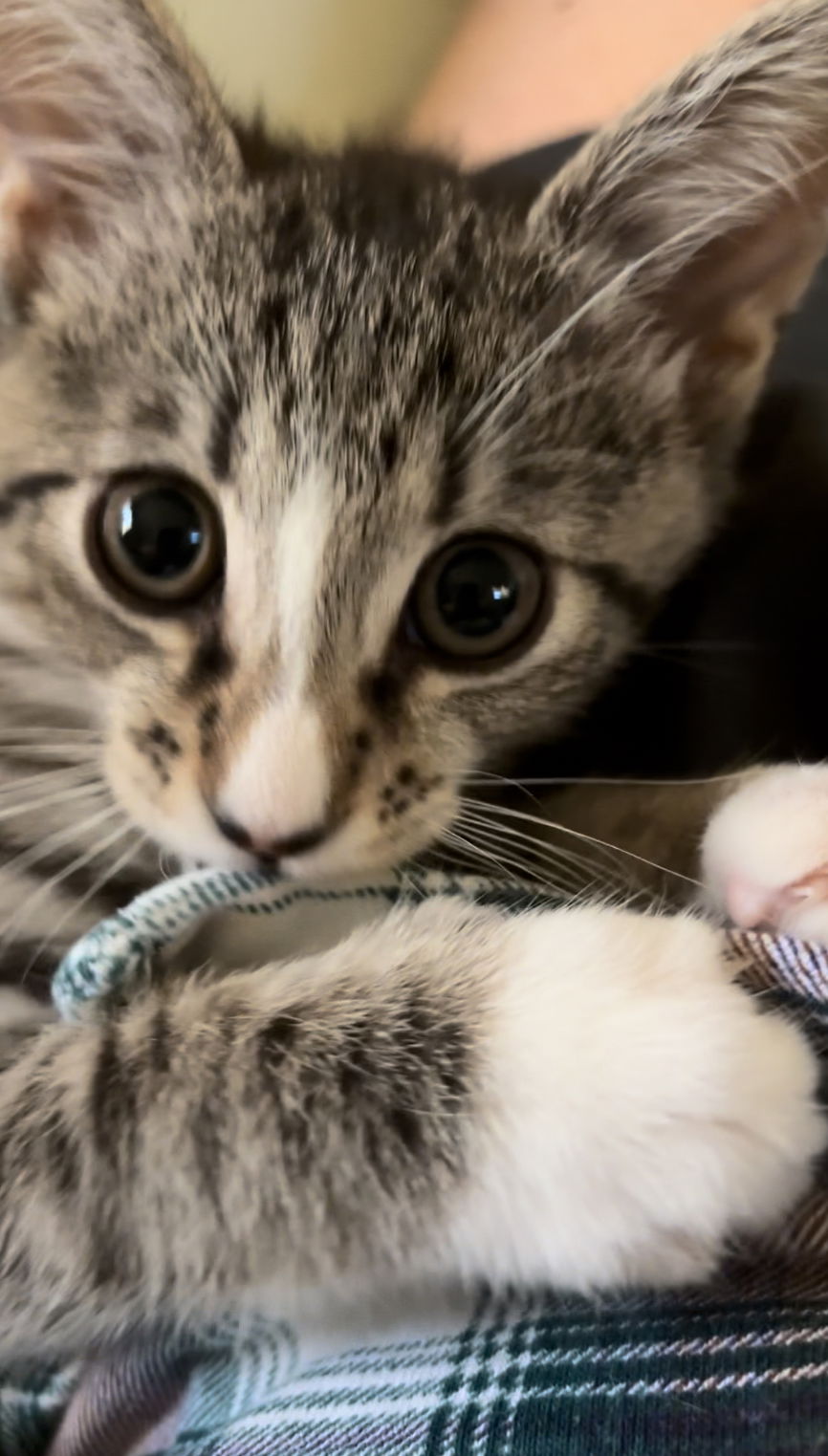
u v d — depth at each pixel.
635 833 0.15
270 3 0.25
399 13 0.26
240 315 0.14
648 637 0.16
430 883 0.14
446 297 0.14
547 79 0.22
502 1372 0.11
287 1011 0.13
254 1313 0.13
